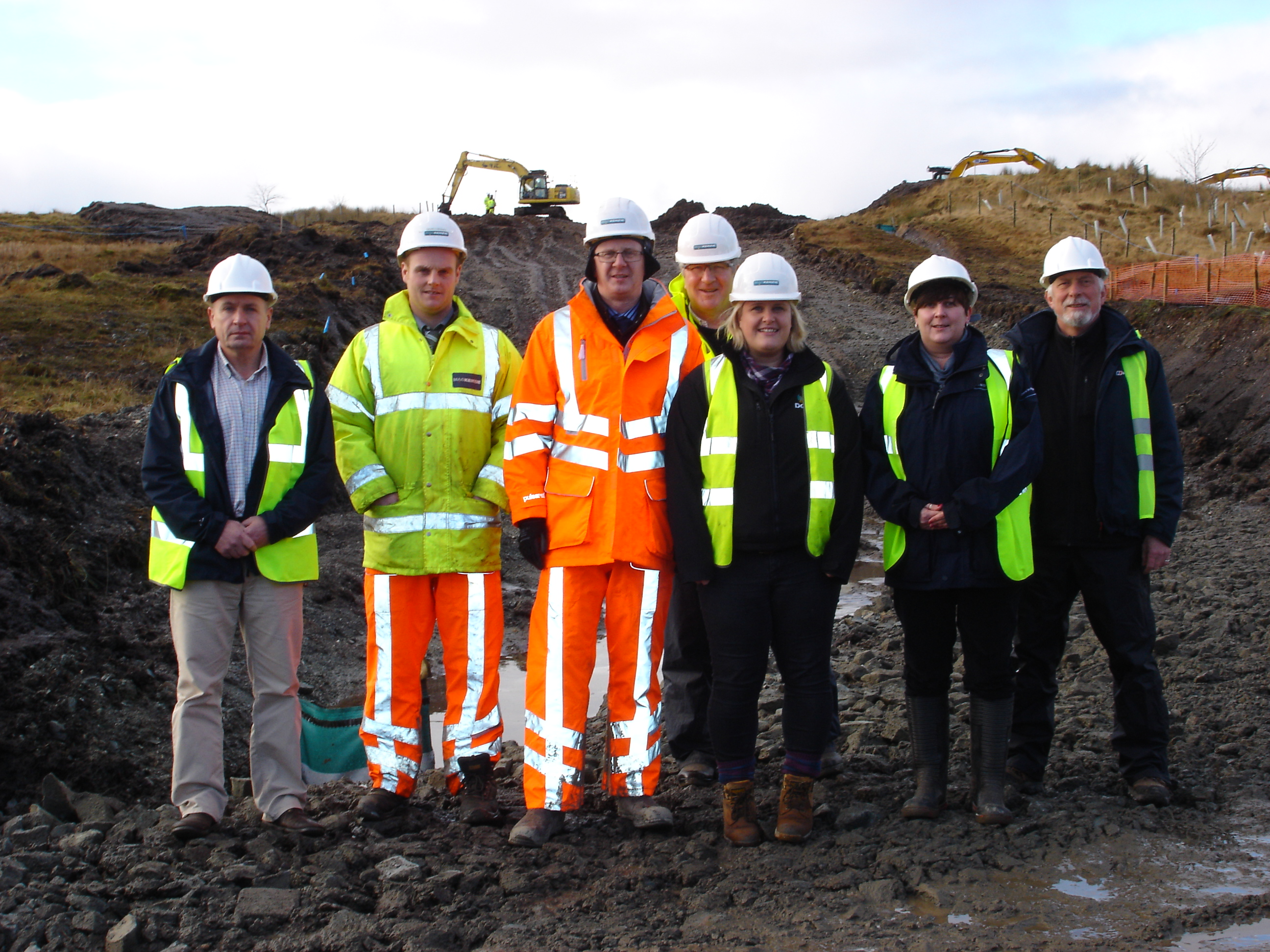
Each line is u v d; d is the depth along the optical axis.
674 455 3.96
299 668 7.57
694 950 3.19
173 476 3.92
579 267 32.25
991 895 3.53
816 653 3.95
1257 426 14.02
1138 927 3.30
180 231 38.12
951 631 4.16
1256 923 3.34
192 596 3.91
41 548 6.89
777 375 3.97
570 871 3.75
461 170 48.50
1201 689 5.85
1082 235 31.72
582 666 4.04
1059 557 4.42
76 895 3.31
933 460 3.97
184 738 3.91
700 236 4.68
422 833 4.15
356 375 4.31
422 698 4.42
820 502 3.86
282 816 4.02
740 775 4.01
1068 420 4.35
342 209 44.97
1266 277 18.75
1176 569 9.12
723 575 3.93
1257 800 4.33
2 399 12.02
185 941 3.14
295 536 4.07
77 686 5.53
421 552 4.21
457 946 3.21
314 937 3.17
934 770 4.21
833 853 3.88
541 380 4.05
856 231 35.94
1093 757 4.86
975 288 4.01
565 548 3.99
